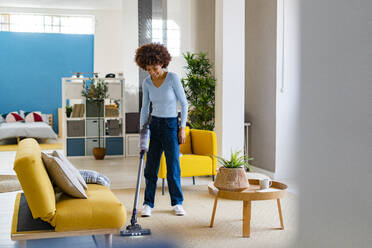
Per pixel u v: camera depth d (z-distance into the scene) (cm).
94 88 767
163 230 302
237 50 537
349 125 40
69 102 1132
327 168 41
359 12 39
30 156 204
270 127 541
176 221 331
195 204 395
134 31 840
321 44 42
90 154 776
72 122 764
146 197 359
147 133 320
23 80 1151
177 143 359
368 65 38
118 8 1092
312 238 42
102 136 779
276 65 523
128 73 849
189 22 821
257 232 297
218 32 546
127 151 796
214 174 471
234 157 298
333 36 41
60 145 970
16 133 962
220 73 540
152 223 323
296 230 44
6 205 393
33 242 275
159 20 826
